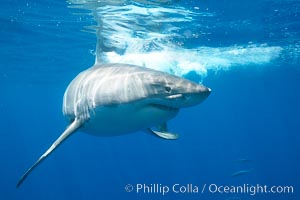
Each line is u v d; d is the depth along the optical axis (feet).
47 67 81.56
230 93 173.99
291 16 42.32
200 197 171.01
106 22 42.55
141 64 65.98
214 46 59.00
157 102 14.05
